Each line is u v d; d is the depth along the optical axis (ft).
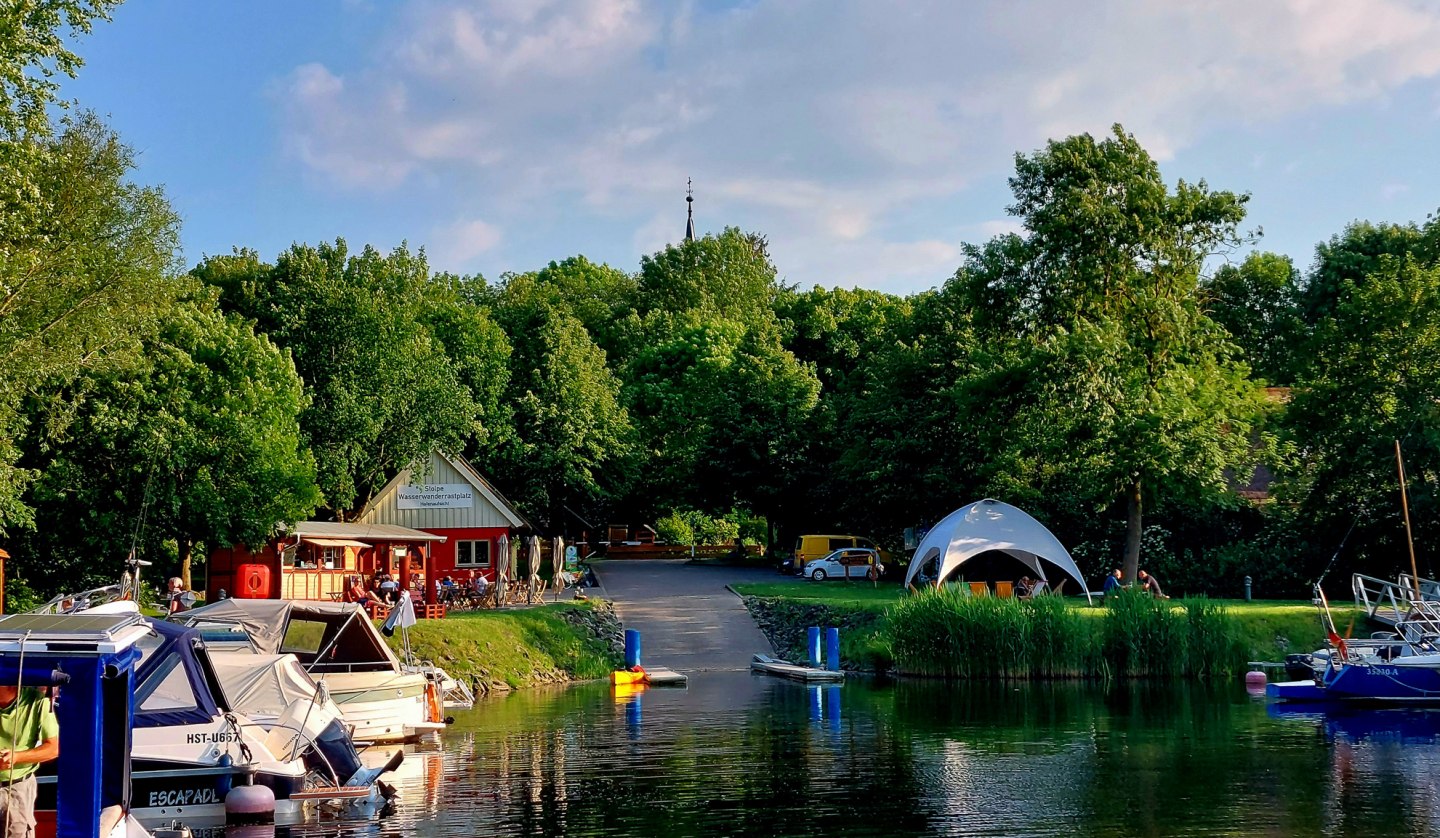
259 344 150.00
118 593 92.58
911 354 191.72
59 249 114.21
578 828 54.39
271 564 144.15
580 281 391.24
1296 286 232.73
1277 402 168.04
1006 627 116.26
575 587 169.78
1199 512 169.68
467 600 148.77
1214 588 159.94
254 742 59.21
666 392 270.46
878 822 54.65
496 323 234.99
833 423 221.46
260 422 144.25
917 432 188.03
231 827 55.06
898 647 122.01
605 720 92.22
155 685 57.77
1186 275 158.10
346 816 57.47
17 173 94.32
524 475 217.77
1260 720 86.99
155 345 140.97
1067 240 157.17
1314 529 159.43
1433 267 169.99
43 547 139.85
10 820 35.70
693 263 379.35
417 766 71.77
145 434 134.31
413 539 153.48
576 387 224.94
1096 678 115.85
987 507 145.48
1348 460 152.97
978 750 74.33
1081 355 147.13
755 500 225.56
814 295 288.71
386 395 180.04
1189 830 52.42
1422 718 87.66
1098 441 148.66
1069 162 158.20
